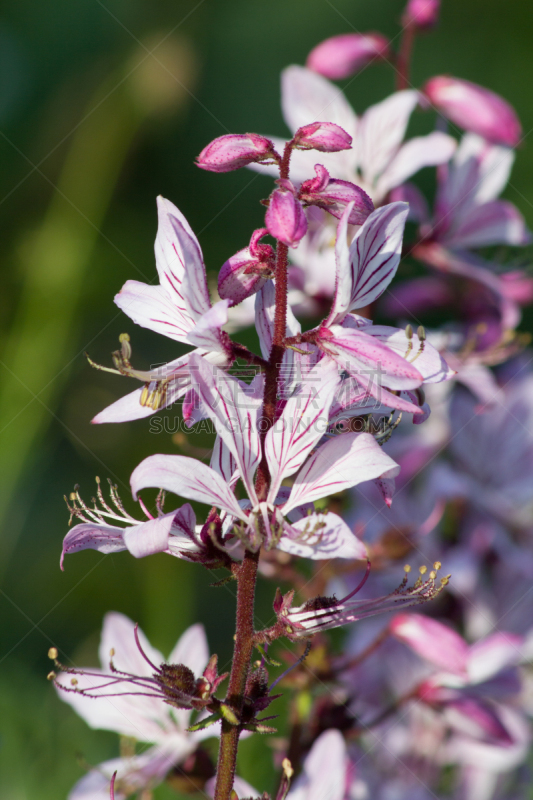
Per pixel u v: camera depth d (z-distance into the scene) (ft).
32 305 3.17
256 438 1.81
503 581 2.26
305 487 1.80
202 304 1.80
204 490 1.77
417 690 2.15
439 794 2.25
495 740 2.16
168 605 2.62
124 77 3.47
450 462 2.32
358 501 2.25
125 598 3.06
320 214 2.18
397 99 2.20
